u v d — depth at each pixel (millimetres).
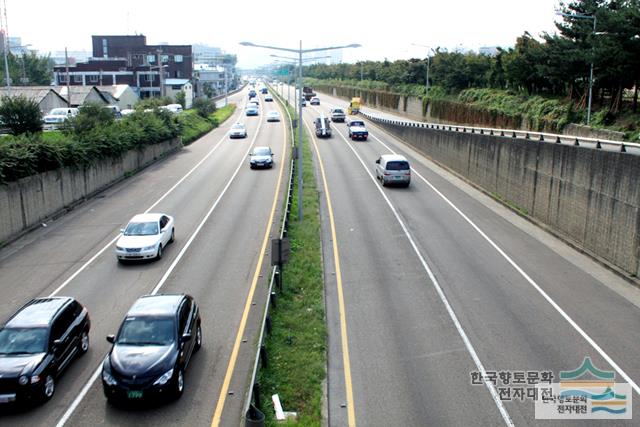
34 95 68750
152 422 12617
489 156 35969
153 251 23406
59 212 31484
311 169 44281
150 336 14117
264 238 26719
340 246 25500
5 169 26922
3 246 25859
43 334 14195
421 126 53062
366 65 132000
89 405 13359
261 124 79125
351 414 12930
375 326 17469
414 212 31469
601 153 23172
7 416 12969
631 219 21188
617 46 34469
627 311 18484
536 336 16734
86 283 21312
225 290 20312
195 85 137875
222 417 12773
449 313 18359
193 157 52438
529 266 22750
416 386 14102
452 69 74812
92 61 132250
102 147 38094
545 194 28312
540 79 50625
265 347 14938
